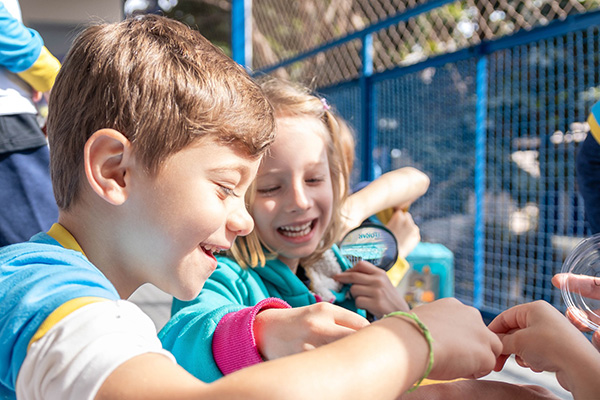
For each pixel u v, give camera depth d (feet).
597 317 2.49
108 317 1.85
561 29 7.07
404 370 1.72
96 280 2.10
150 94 2.23
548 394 2.32
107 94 2.26
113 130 2.19
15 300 1.95
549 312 2.24
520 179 7.79
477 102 8.27
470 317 2.04
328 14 14.12
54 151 2.48
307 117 4.30
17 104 5.47
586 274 2.56
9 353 1.88
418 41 11.94
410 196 6.05
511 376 5.20
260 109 2.55
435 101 9.07
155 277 2.39
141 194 2.25
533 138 7.63
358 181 10.78
